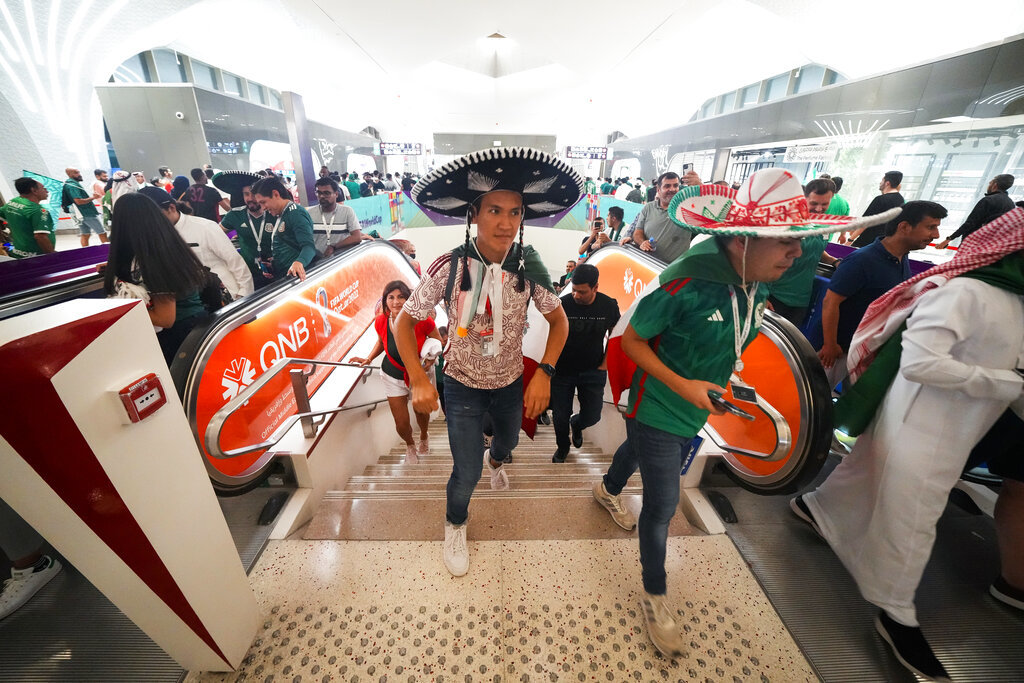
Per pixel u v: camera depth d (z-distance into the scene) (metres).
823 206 2.75
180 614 1.03
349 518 1.81
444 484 2.33
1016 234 1.04
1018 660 1.33
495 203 1.14
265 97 17.98
